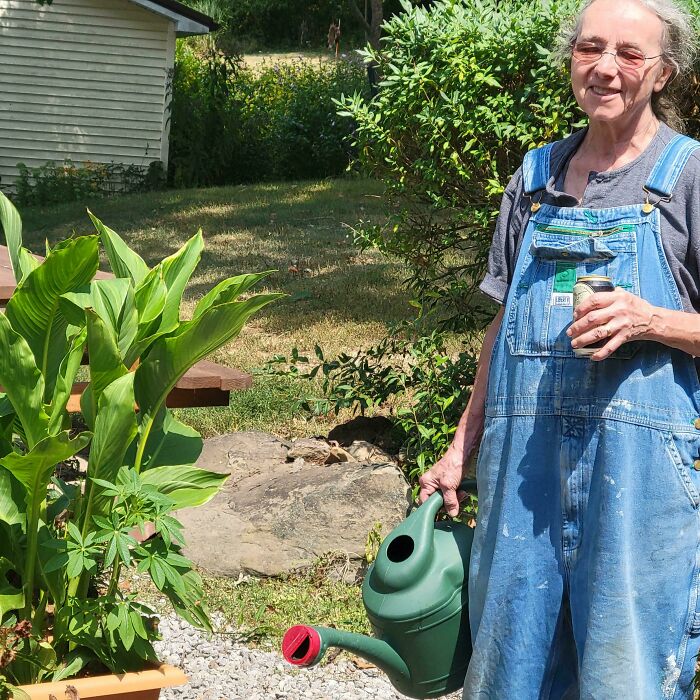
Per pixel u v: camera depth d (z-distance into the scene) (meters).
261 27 35.56
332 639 2.19
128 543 2.56
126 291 2.80
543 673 2.21
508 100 4.30
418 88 4.44
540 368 2.17
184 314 8.56
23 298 2.70
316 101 19.50
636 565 2.07
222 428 5.77
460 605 2.34
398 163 4.76
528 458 2.18
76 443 2.49
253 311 2.74
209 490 2.89
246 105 20.16
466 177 4.45
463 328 5.30
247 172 19.16
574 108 4.23
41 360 2.86
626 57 2.12
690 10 3.49
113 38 18.52
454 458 2.48
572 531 2.15
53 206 16.45
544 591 2.19
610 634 2.05
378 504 4.21
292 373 5.37
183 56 23.17
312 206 14.19
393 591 2.32
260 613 3.84
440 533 2.43
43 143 18.73
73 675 2.70
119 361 2.67
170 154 19.00
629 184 2.16
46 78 18.55
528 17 4.37
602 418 2.10
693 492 2.10
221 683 3.42
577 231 2.17
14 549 2.82
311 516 4.20
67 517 2.97
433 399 4.70
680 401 2.10
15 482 2.78
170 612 3.90
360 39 34.09
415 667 2.34
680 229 2.10
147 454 3.06
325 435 5.58
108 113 18.69
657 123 2.20
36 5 18.30
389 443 5.18
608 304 1.99
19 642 2.62
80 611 2.70
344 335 7.72
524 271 2.23
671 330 2.02
